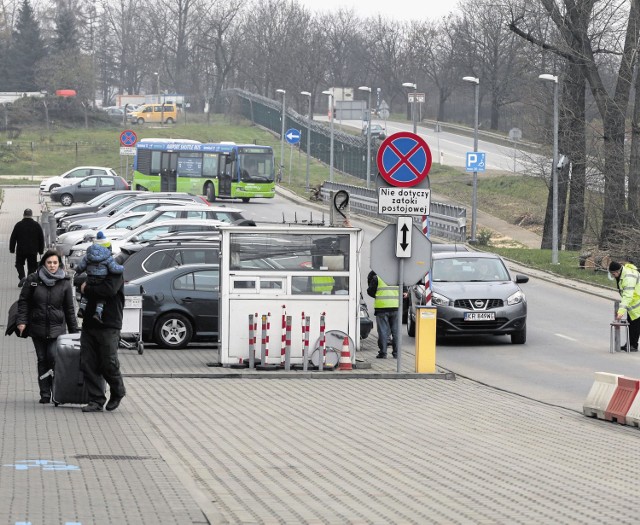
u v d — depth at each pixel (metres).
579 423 34.59
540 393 41.28
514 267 96.50
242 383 41.88
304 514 20.69
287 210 135.75
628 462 28.03
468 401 38.66
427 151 43.94
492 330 55.06
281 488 23.19
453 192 172.75
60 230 96.88
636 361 50.41
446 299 55.12
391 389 41.28
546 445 30.23
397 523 20.28
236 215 82.56
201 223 75.56
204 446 28.17
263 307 45.62
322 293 45.78
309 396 38.88
